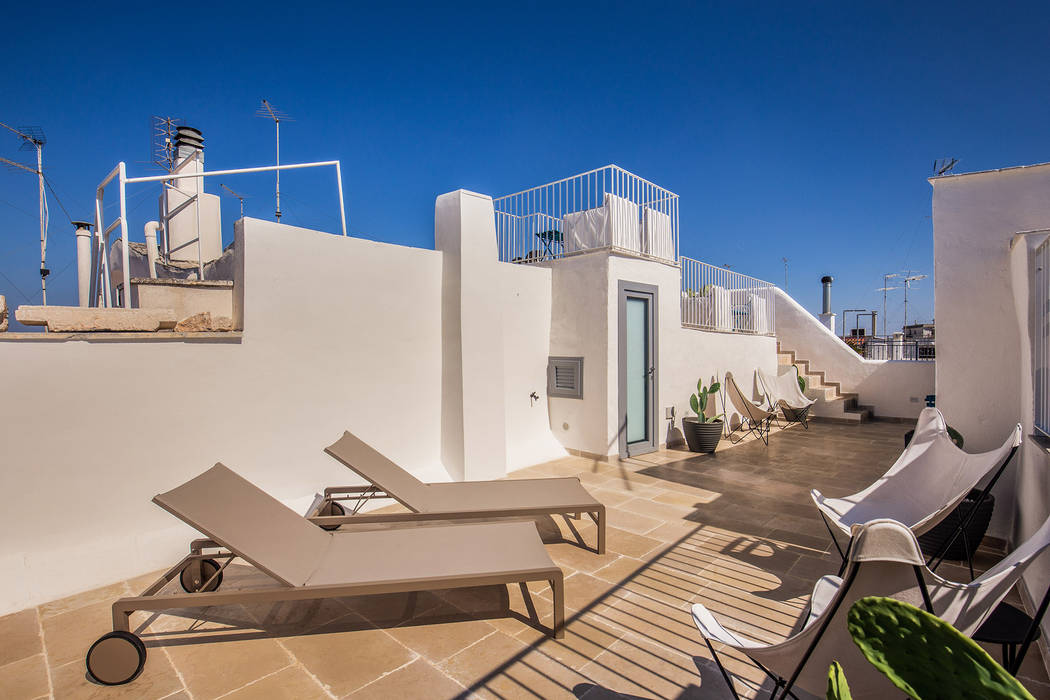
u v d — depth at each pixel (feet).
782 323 44.09
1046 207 13.38
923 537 12.12
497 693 7.81
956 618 4.67
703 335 30.32
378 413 17.28
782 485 19.76
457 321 18.61
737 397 30.22
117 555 11.75
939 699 3.09
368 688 7.95
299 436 15.30
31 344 10.94
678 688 7.90
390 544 10.45
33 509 10.94
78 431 11.51
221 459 13.70
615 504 17.38
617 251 23.31
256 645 9.16
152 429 12.55
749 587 11.32
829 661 4.97
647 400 25.71
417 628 9.73
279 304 14.87
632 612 10.25
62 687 7.98
